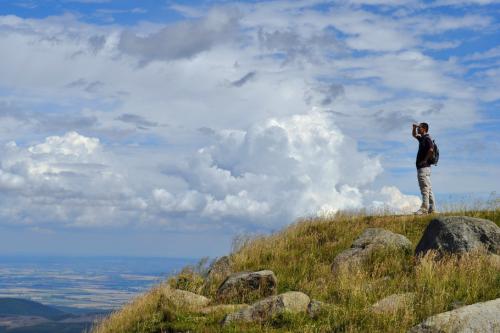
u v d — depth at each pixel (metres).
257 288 14.46
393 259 14.73
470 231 13.46
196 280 16.77
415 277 12.55
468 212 19.28
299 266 16.64
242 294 14.44
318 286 14.03
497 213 18.80
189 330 12.00
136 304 15.10
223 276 17.17
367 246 15.69
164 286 16.14
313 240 19.11
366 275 14.08
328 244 18.39
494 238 13.30
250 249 18.95
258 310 11.48
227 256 18.23
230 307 13.11
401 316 10.05
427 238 14.23
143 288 16.61
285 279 15.52
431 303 10.41
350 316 10.41
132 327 13.25
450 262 12.66
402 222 19.17
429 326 8.54
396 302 10.61
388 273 14.11
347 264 15.14
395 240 15.69
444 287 11.11
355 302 11.48
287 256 18.02
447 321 8.44
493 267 12.16
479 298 10.75
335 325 10.21
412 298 10.80
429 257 13.27
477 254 12.84
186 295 14.64
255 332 10.63
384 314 10.16
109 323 14.06
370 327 9.78
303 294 11.88
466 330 8.21
